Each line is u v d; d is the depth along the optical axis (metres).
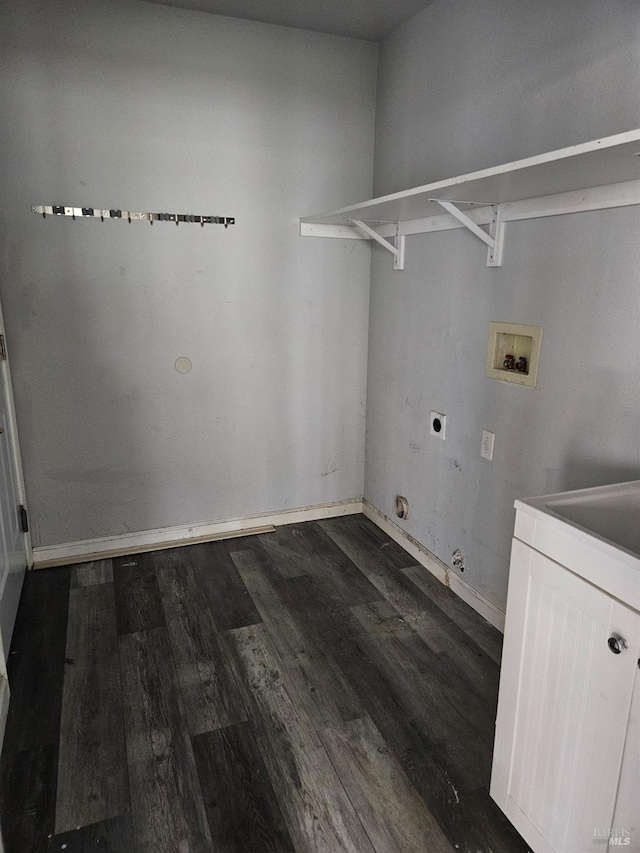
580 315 1.65
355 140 2.72
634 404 1.50
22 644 2.01
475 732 1.64
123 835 1.33
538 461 1.86
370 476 3.09
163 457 2.70
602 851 1.06
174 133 2.40
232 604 2.28
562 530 1.09
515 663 1.26
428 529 2.56
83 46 2.21
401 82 2.48
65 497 2.56
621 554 0.95
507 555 2.05
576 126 1.60
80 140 2.28
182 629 2.11
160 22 2.30
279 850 1.29
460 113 2.10
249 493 2.93
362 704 1.74
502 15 1.85
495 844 1.31
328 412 3.00
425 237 2.38
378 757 1.55
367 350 3.00
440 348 2.35
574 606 1.08
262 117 2.53
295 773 1.50
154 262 2.48
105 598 2.31
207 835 1.33
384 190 2.70
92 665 1.91
